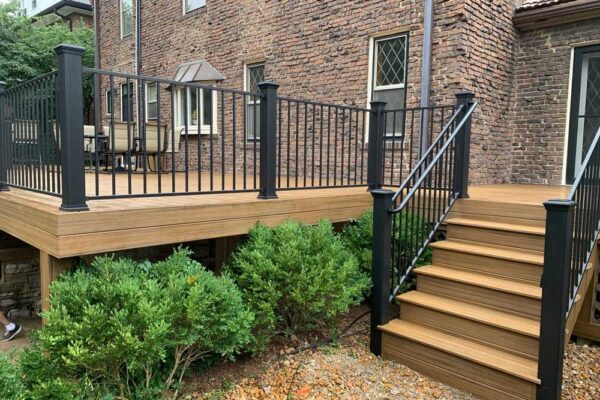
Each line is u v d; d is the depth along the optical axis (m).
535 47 6.36
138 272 2.79
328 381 3.09
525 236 3.75
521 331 2.99
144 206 3.10
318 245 3.58
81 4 16.56
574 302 3.01
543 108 6.34
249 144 8.48
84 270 2.79
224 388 2.96
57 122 2.85
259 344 3.19
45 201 3.30
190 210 3.26
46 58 13.88
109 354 2.32
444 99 5.66
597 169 3.33
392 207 3.51
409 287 4.15
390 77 6.34
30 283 4.91
